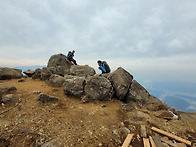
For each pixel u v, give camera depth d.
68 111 5.01
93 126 4.11
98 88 6.63
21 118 4.09
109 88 6.73
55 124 3.97
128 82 7.62
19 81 8.63
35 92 6.21
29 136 3.17
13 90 6.19
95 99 6.36
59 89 7.43
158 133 4.08
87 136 3.54
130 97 7.08
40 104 5.16
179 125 4.72
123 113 5.41
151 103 6.89
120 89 6.96
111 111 5.41
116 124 4.40
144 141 3.53
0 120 3.84
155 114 5.60
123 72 8.08
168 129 4.32
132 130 4.12
